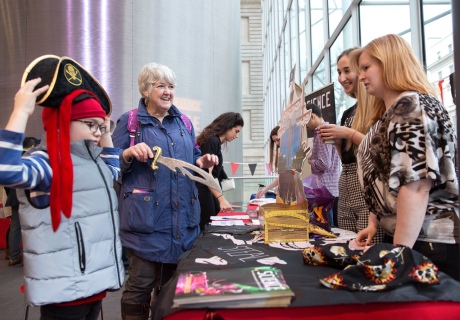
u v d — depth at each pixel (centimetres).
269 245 133
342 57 179
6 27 529
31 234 109
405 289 76
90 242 116
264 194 346
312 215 152
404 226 92
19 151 99
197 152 196
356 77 173
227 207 259
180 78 577
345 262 96
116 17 524
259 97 1698
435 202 100
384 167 101
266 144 1584
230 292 72
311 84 650
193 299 69
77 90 119
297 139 151
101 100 136
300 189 144
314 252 100
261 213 156
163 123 176
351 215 167
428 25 254
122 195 162
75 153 119
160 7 555
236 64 788
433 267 78
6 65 525
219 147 269
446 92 224
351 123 181
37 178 107
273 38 1305
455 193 96
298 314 71
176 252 161
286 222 140
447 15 227
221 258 112
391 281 76
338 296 73
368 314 72
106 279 119
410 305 72
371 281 77
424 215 93
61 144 112
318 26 596
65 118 113
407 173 91
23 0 521
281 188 176
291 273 92
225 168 705
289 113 169
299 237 140
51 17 515
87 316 130
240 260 108
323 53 539
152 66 167
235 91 765
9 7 526
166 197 161
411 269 78
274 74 1286
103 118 126
